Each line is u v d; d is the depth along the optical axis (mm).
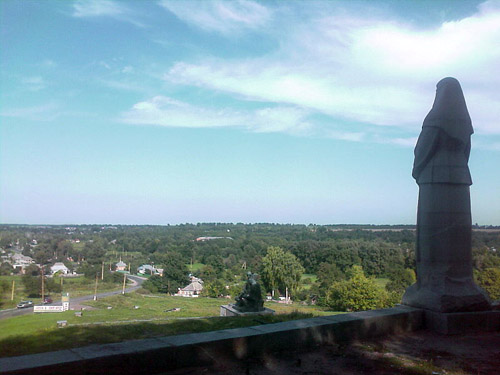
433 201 9789
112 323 9344
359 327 8336
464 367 6871
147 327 8805
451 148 9875
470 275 9711
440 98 10094
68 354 5508
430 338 8711
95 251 94000
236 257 97312
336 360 6980
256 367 6480
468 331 9164
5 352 6211
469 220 9844
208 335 6762
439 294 9305
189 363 6215
